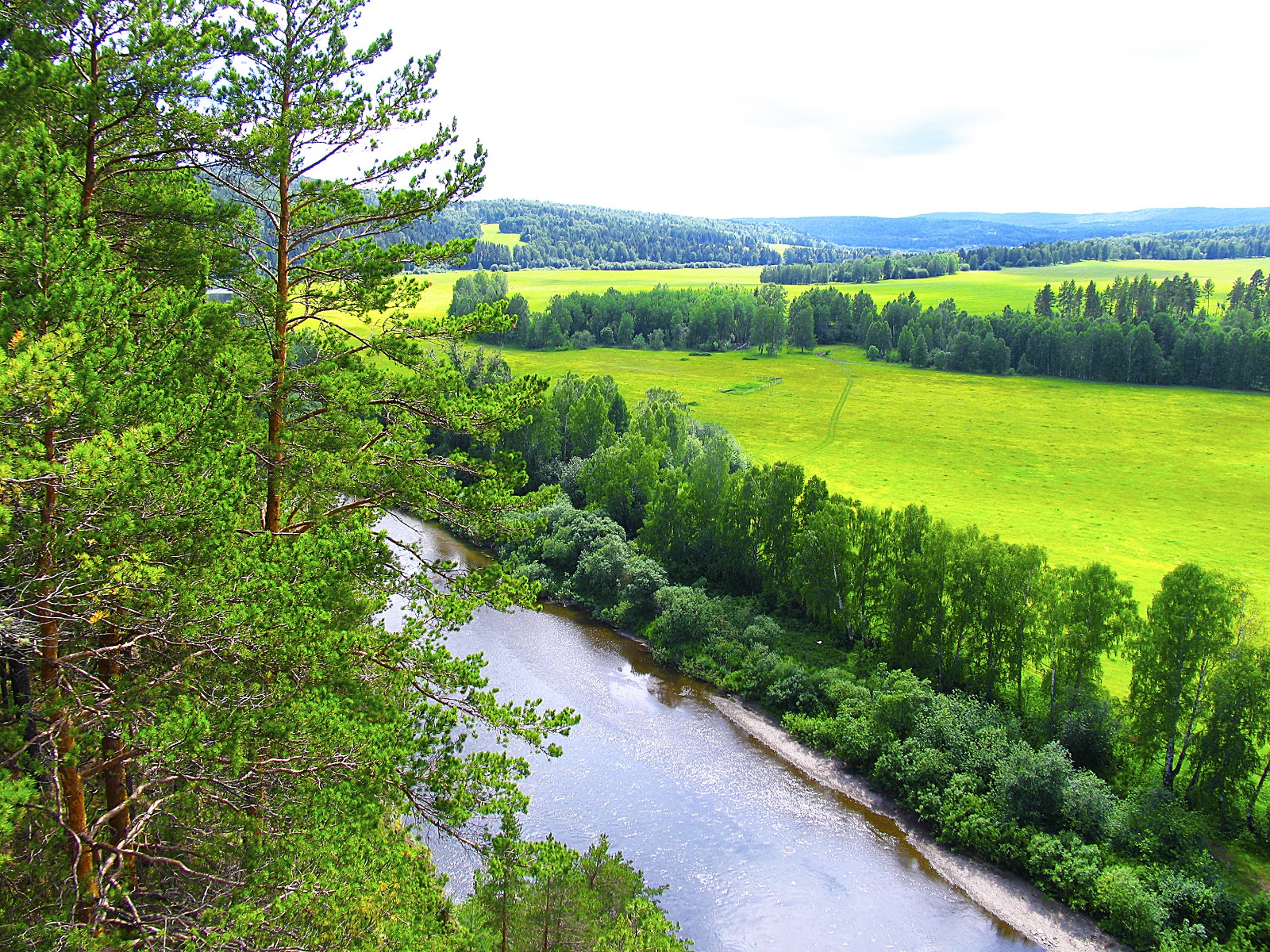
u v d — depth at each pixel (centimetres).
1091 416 13000
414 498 1834
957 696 4753
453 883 3105
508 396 1973
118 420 1102
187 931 1152
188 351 1253
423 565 1889
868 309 19700
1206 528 8331
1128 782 4100
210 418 1219
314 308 1861
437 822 1391
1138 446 11400
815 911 3356
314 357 1897
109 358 1095
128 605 1138
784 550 6153
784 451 11056
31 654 1193
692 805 3991
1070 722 4297
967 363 16688
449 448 8550
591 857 2591
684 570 6575
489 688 4975
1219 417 12788
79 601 1113
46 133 1108
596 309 18850
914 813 4034
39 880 1185
